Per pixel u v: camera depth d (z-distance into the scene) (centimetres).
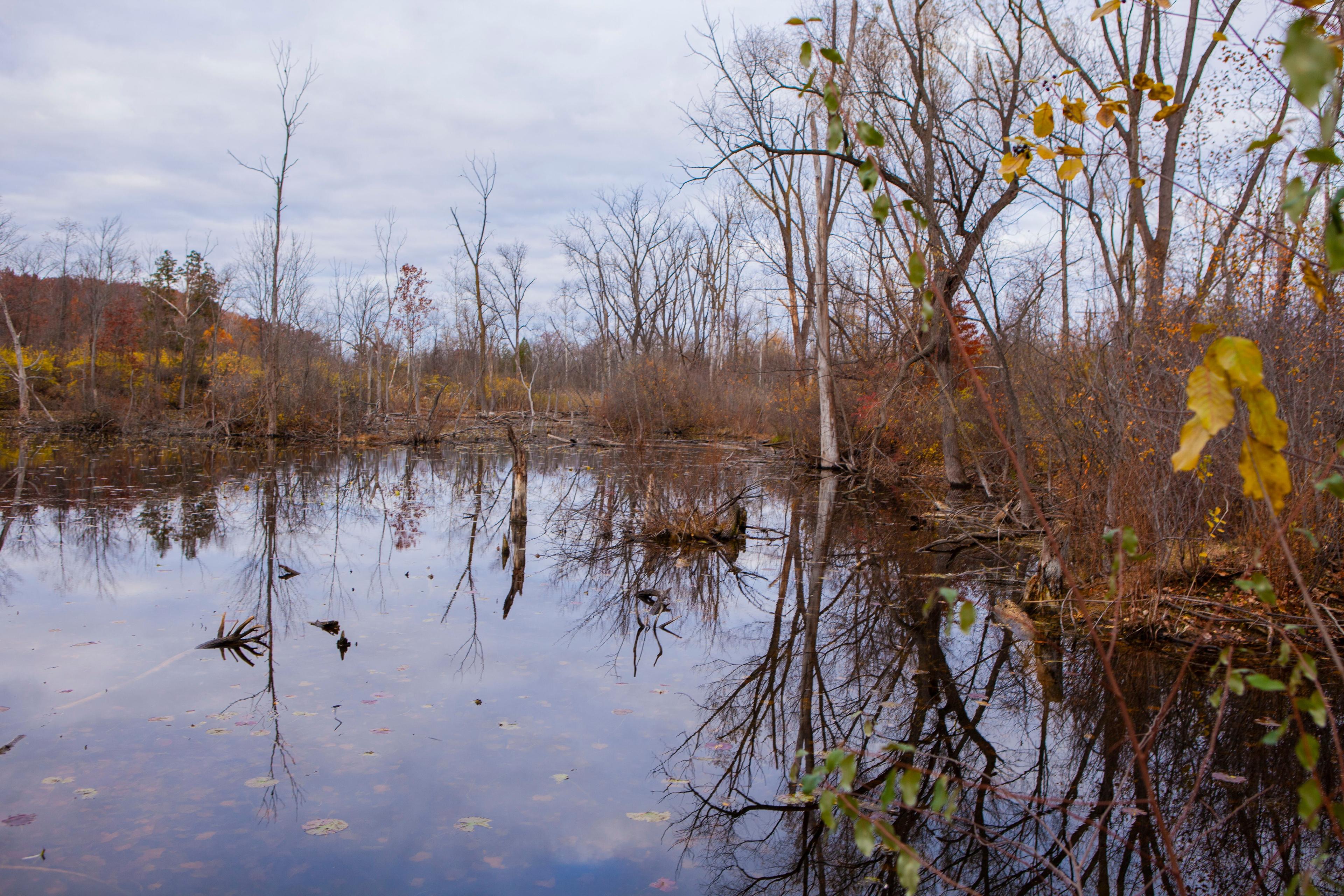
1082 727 555
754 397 3341
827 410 2106
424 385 4397
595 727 552
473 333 4675
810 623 831
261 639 730
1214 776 477
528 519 1463
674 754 512
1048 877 380
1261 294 673
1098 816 437
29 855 383
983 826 430
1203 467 682
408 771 478
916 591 948
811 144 1967
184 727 534
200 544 1175
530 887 370
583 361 5453
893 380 1800
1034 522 1174
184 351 3669
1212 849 398
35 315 4378
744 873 386
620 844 408
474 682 633
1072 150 229
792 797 463
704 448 2956
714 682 648
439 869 380
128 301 4244
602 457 2775
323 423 3291
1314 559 677
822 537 1301
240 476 2022
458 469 2348
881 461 1938
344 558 1108
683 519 1291
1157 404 738
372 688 614
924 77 1403
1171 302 775
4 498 1546
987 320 994
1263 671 607
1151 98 224
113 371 3806
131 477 1919
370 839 404
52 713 554
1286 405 653
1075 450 883
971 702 606
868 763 506
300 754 497
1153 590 739
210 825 414
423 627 784
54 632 740
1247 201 679
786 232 2200
